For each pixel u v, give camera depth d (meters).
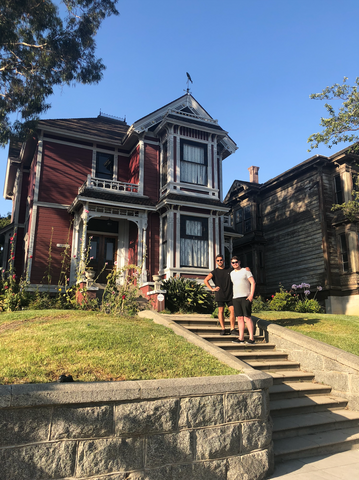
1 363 4.77
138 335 6.49
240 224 26.16
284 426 5.70
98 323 7.24
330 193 20.11
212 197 17.44
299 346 7.86
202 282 16.05
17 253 19.17
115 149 18.84
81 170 17.66
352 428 6.13
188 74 18.95
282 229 22.70
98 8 17.25
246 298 8.23
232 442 4.35
